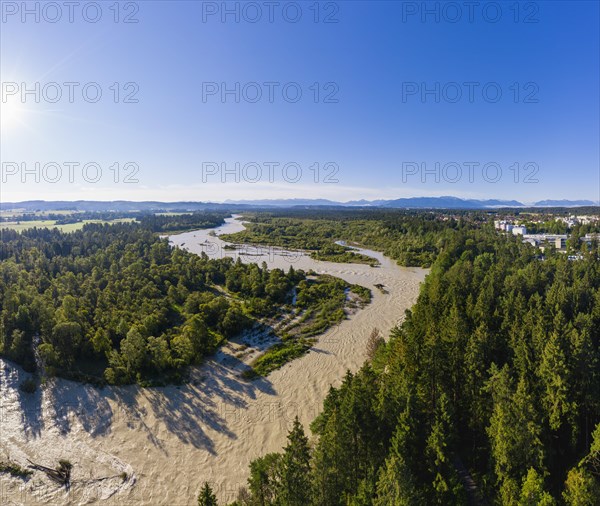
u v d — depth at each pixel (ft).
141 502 154.92
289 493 109.19
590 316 178.19
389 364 191.62
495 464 123.03
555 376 130.93
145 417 201.36
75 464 172.35
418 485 118.01
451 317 174.91
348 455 124.16
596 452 113.70
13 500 154.92
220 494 156.76
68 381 229.45
